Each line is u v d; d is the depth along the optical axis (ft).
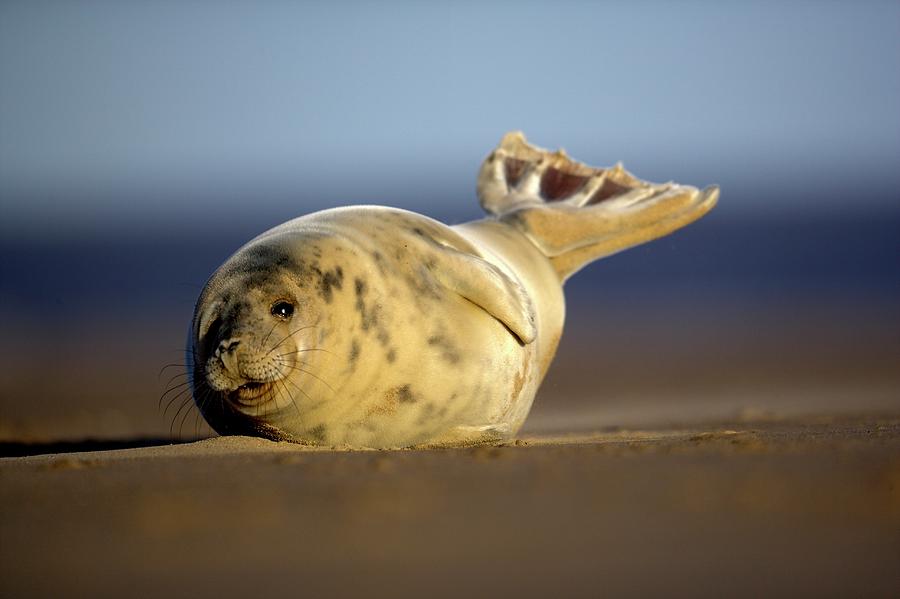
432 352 91.09
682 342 252.42
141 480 62.39
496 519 48.98
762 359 222.89
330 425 90.07
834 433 83.97
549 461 65.46
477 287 92.94
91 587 41.45
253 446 84.94
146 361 250.98
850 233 524.93
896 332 249.55
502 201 128.98
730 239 510.58
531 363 100.83
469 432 93.45
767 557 43.62
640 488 54.44
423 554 44.11
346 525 48.55
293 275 86.28
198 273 452.76
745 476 56.29
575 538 45.98
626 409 168.14
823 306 300.81
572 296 351.25
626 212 124.06
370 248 91.76
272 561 43.78
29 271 467.11
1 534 49.62
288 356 83.46
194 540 47.11
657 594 39.75
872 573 42.04
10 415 177.88
